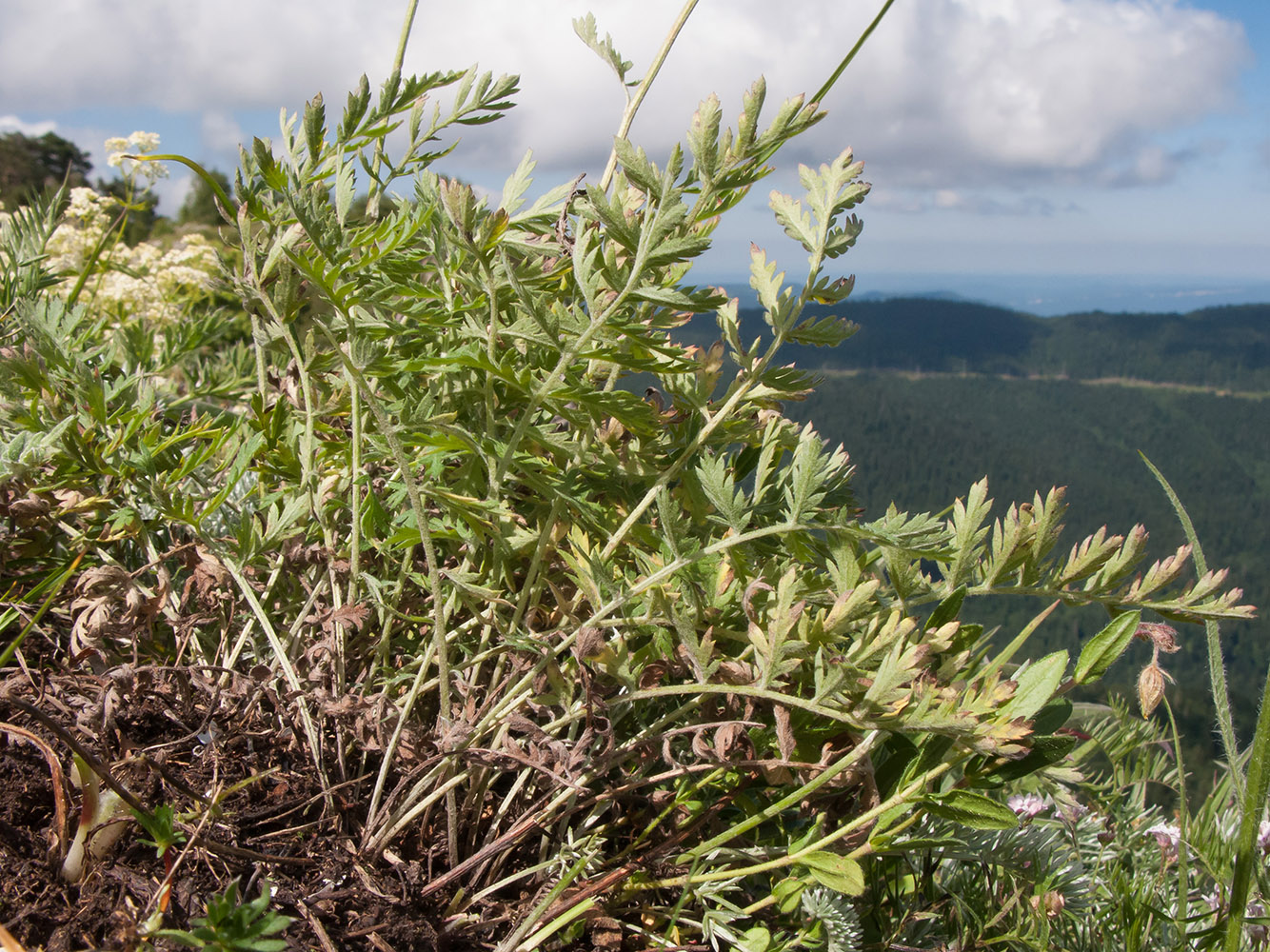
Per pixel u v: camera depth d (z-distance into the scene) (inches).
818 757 42.3
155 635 49.4
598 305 36.7
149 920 32.6
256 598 48.8
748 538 37.7
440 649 37.5
